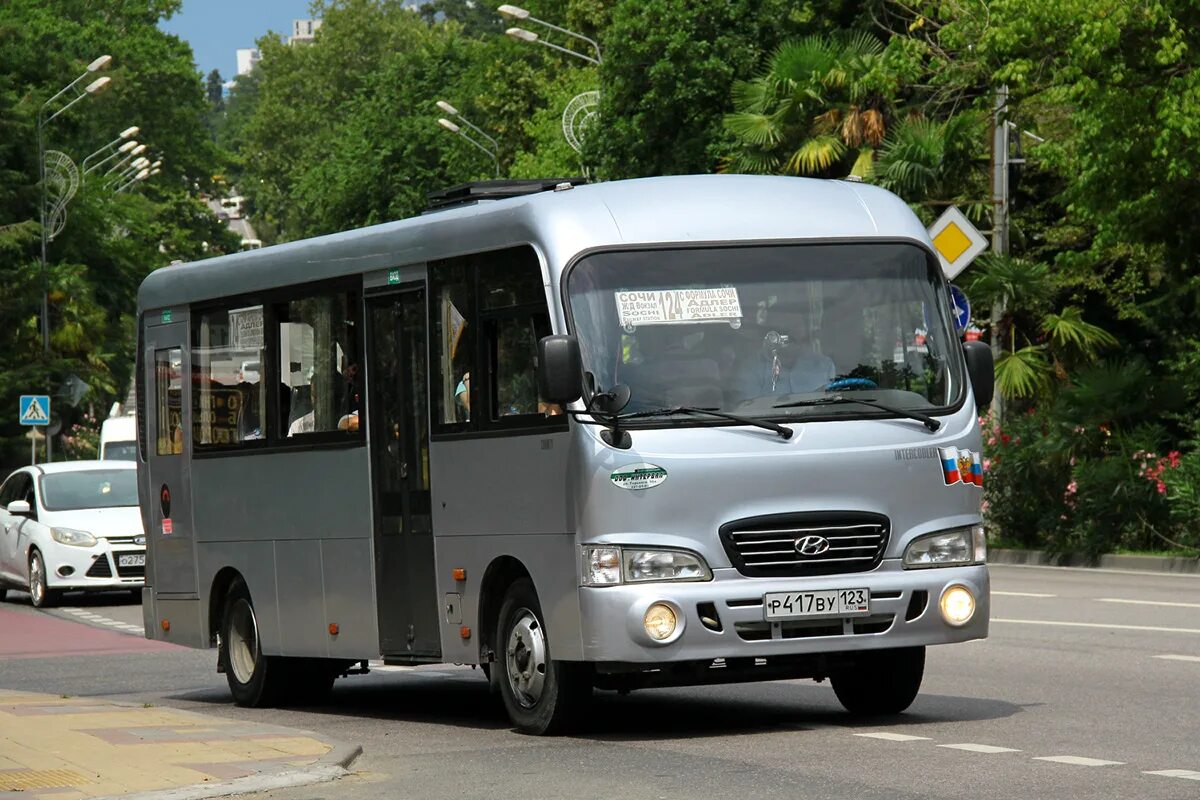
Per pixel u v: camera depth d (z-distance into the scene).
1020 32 30.94
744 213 13.22
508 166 87.69
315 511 15.95
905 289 13.32
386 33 160.00
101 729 13.63
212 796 10.93
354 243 15.39
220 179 119.69
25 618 29.61
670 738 12.99
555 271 12.91
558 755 12.35
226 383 17.42
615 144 55.69
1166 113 30.44
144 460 19.05
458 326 14.03
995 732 12.77
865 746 12.20
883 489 12.91
